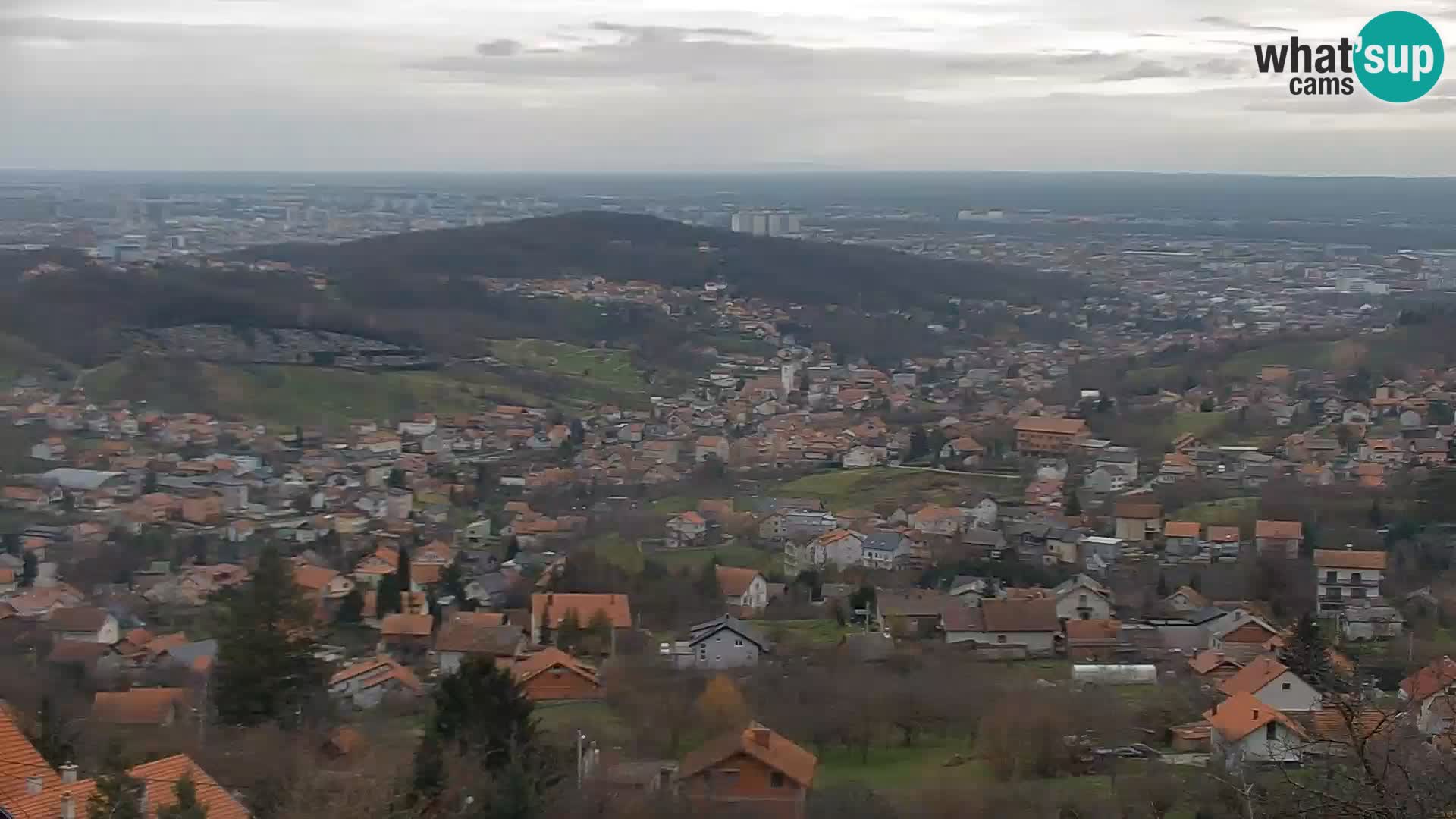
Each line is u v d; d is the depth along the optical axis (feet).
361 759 170.50
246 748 171.63
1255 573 330.13
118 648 289.33
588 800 150.30
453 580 359.05
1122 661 267.39
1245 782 86.38
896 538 386.32
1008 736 182.19
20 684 229.86
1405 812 62.44
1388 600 302.45
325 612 331.36
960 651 270.87
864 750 195.93
